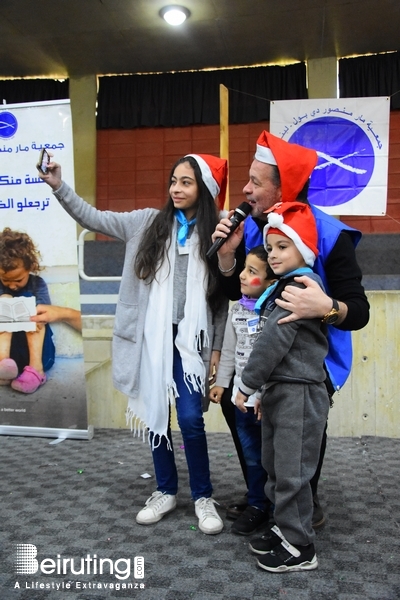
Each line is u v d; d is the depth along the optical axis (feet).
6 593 4.90
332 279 5.58
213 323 6.63
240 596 4.82
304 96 20.59
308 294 4.95
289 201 5.68
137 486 7.67
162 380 6.22
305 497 5.20
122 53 20.38
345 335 5.84
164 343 6.27
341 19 17.88
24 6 17.16
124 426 11.02
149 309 6.40
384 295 10.14
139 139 22.03
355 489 7.52
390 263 19.58
